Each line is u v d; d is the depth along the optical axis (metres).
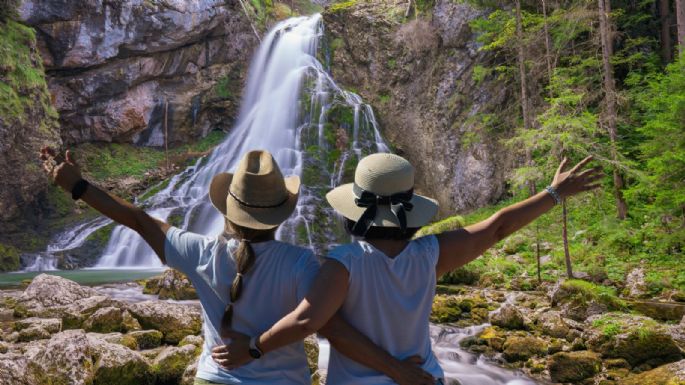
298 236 21.72
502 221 2.38
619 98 15.93
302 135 26.89
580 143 11.25
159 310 7.39
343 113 26.78
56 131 23.81
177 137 29.39
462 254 2.31
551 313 8.30
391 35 27.84
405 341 2.16
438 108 24.98
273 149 27.73
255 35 30.92
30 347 6.13
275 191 2.26
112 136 27.77
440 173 24.61
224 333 2.25
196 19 28.30
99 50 26.08
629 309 9.12
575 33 18.81
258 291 2.22
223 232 2.36
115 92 27.27
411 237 2.28
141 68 27.75
